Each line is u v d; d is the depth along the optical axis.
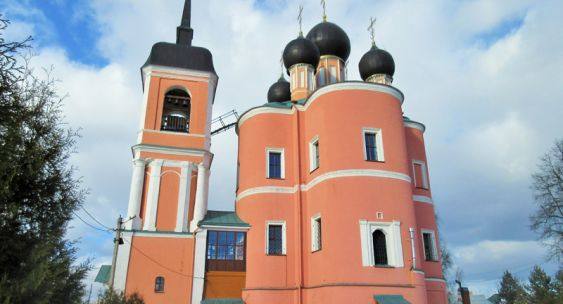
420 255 25.34
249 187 27.31
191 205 28.16
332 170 23.75
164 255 26.02
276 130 28.19
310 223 25.16
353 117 24.50
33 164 9.09
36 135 9.42
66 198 9.70
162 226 27.02
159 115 29.70
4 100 8.70
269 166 27.45
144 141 28.69
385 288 21.33
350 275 21.45
